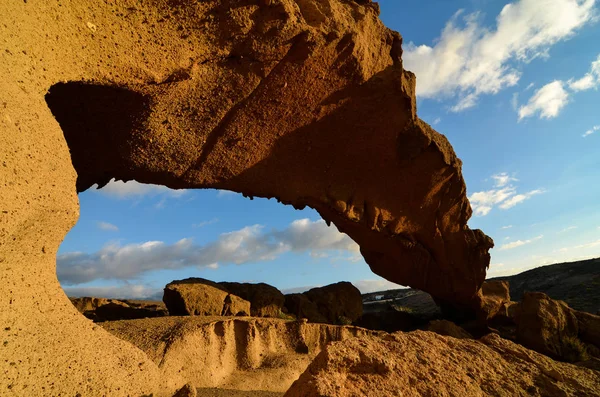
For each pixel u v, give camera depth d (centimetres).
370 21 1162
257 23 926
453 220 1748
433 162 1512
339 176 1482
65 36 666
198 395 815
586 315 1655
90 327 559
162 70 848
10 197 442
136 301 1677
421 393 413
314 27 1011
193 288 1315
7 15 516
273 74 1057
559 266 3403
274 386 1028
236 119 1116
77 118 915
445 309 2095
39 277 507
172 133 1040
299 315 1634
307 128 1280
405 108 1310
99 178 1152
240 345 1085
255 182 1345
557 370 535
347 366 406
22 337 449
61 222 529
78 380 477
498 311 1925
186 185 1250
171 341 902
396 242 1764
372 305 3238
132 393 538
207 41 898
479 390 457
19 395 414
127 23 768
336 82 1180
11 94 478
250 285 1568
